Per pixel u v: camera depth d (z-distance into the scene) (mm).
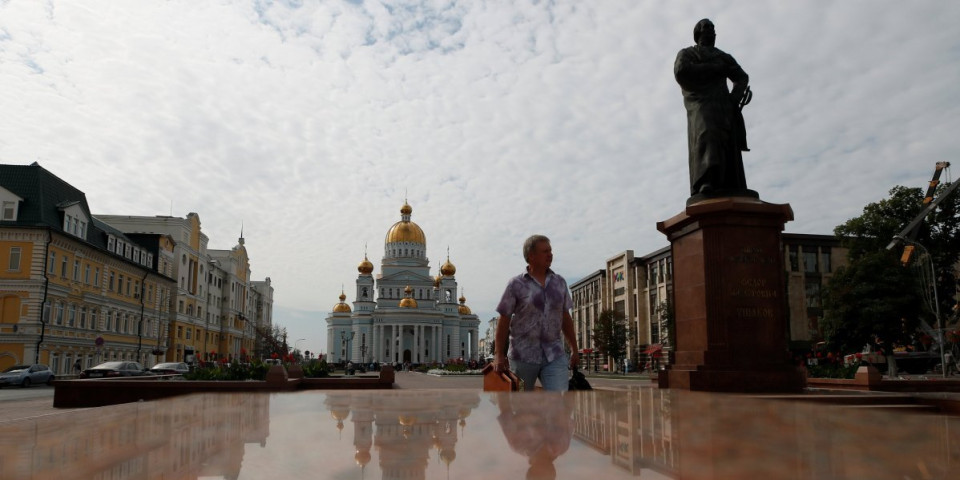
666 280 64562
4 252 44250
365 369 92062
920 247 38969
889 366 37938
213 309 84938
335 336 129375
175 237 71500
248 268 103000
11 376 37844
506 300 7617
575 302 94438
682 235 11859
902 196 44469
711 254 11094
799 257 58719
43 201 46469
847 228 45938
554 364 7570
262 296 117125
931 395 9391
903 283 37562
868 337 38875
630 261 73000
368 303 124125
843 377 17141
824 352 40375
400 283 122125
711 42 12633
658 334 65875
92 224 53031
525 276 7664
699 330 11195
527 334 7578
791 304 57375
